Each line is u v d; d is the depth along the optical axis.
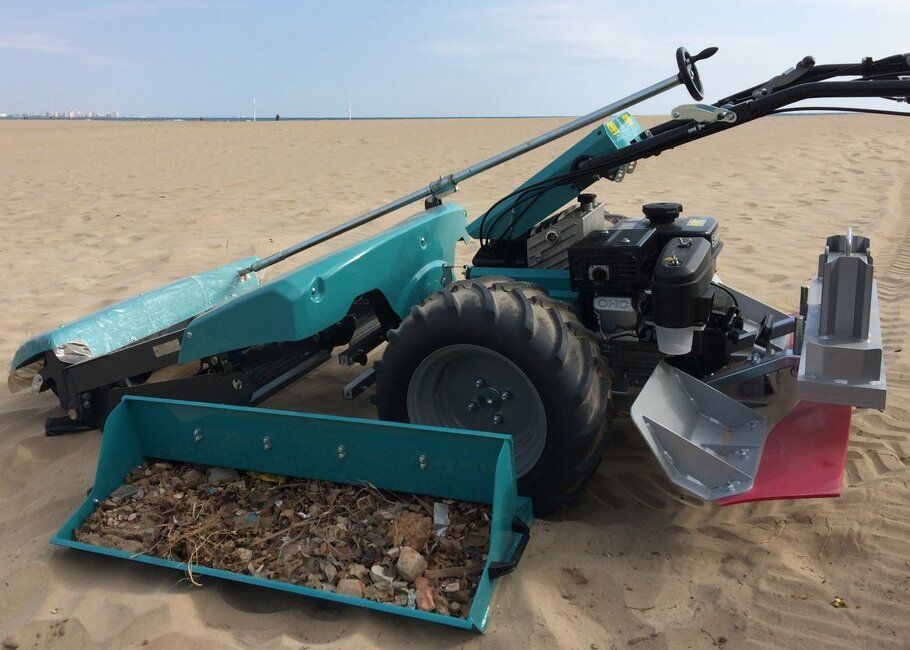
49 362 3.63
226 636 2.31
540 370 2.67
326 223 9.45
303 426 2.82
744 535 2.73
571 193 3.28
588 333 2.85
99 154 20.48
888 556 2.55
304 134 28.58
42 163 18.11
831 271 2.49
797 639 2.23
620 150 3.03
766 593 2.43
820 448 2.69
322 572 2.52
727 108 2.75
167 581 2.59
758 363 3.11
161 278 6.92
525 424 2.94
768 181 11.41
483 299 2.78
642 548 2.67
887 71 2.73
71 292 6.61
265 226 9.39
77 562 2.73
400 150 19.50
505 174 13.34
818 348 2.51
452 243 3.78
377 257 3.20
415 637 2.29
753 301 3.76
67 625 2.39
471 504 2.69
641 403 2.71
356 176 14.09
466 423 3.05
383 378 3.01
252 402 3.42
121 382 3.76
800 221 8.30
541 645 2.22
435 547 2.55
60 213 10.73
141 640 2.31
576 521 2.85
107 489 2.96
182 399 3.44
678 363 3.21
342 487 2.86
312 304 2.91
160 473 3.08
